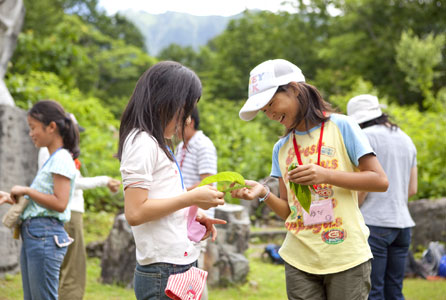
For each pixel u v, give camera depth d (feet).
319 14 89.76
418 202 22.88
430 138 27.66
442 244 21.39
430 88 69.92
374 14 74.64
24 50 34.01
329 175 7.32
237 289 16.37
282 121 8.04
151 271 6.33
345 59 77.30
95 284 16.40
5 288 14.78
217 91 98.07
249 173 32.58
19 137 17.38
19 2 21.20
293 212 8.20
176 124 6.64
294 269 8.09
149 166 6.22
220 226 16.99
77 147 10.24
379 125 10.96
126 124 6.60
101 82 97.30
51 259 9.00
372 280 10.35
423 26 73.61
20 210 8.99
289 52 91.30
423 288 16.98
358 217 7.84
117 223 16.76
